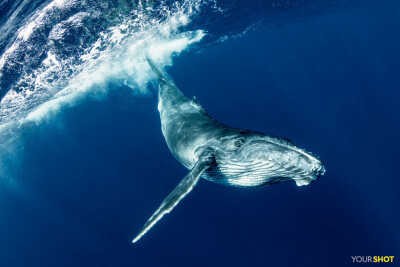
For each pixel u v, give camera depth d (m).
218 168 6.19
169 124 9.01
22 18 15.13
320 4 27.78
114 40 18.36
